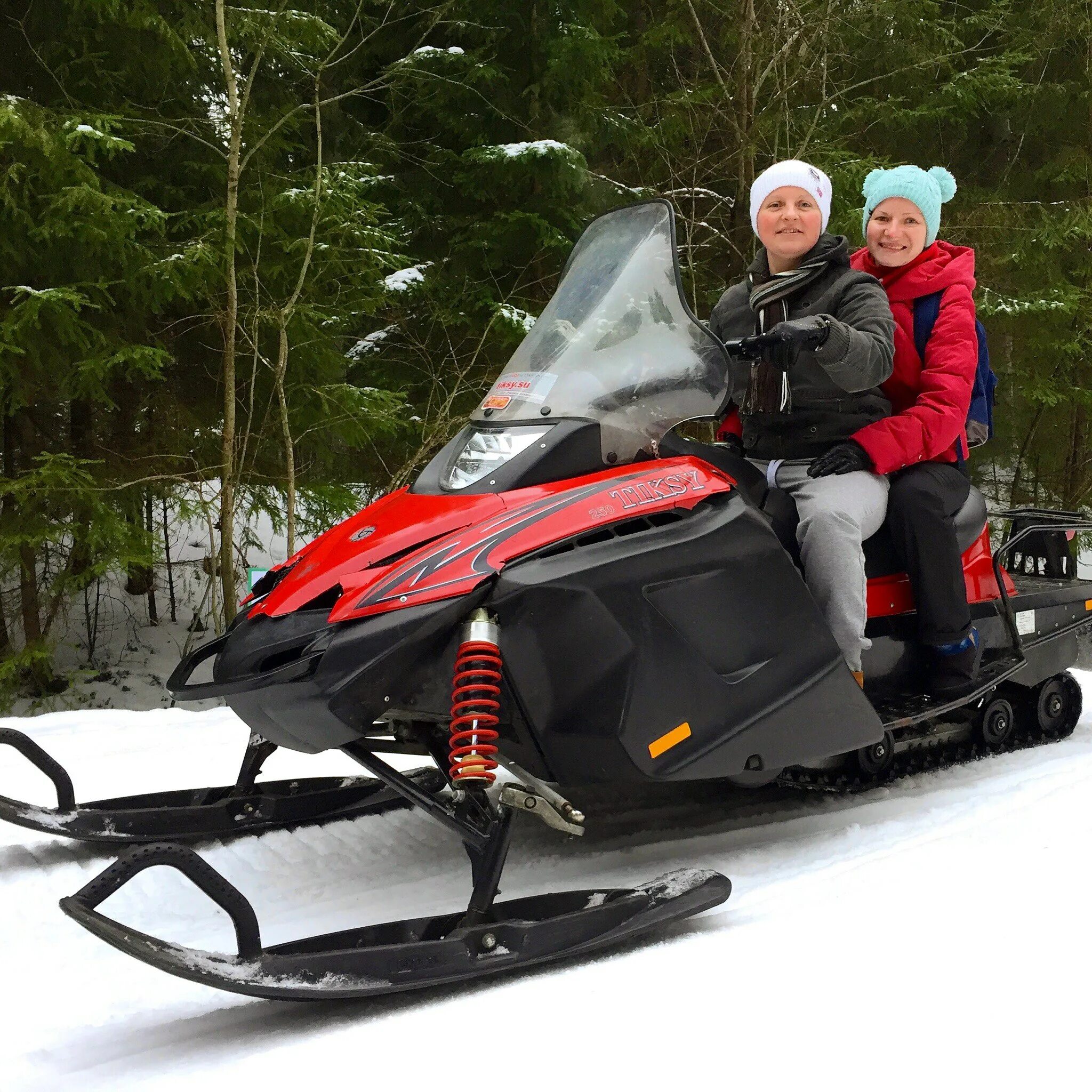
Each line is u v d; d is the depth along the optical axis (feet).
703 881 7.59
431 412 28.66
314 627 7.68
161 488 24.21
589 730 7.90
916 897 7.50
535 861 9.34
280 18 22.95
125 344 21.36
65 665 27.84
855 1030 5.63
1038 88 34.60
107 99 22.85
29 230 19.98
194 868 6.08
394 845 9.87
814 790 10.85
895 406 11.13
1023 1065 5.20
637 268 9.48
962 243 33.45
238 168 21.61
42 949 7.80
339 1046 5.88
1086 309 33.32
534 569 7.60
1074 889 7.32
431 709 7.60
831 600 9.50
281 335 22.44
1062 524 13.10
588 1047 5.65
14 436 24.26
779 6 27.91
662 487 8.49
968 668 10.68
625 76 34.12
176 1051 6.19
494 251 28.30
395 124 29.94
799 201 10.12
